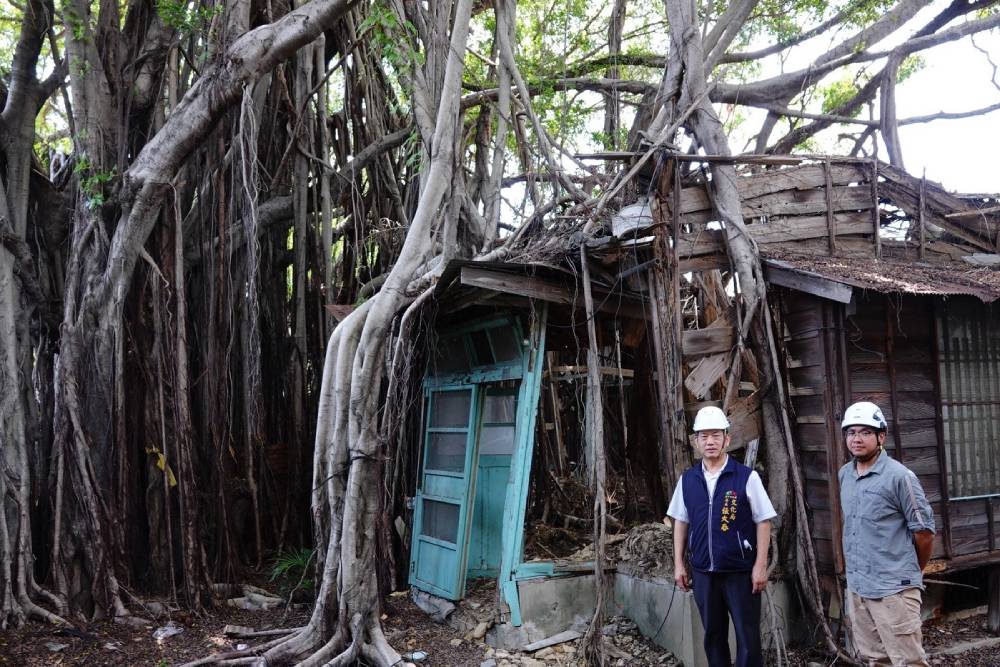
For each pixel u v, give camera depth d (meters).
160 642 6.05
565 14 11.39
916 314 5.66
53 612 6.35
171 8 7.21
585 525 8.33
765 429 5.63
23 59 7.39
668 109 6.75
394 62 6.90
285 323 9.74
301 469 8.96
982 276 5.86
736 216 5.78
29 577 6.44
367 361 5.71
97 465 6.92
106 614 6.53
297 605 7.05
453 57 6.01
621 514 8.42
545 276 5.85
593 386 5.45
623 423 8.79
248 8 7.30
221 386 7.85
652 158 5.92
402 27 7.04
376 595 5.71
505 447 7.20
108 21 7.57
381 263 9.74
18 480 6.57
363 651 5.47
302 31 6.98
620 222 5.76
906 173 6.52
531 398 5.90
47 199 7.68
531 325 5.90
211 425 7.71
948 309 5.74
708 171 5.97
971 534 5.63
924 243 6.53
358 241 9.44
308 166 9.52
